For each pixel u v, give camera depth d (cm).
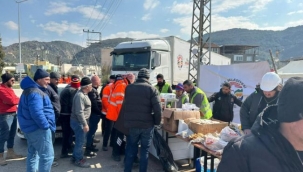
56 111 408
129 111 354
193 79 1182
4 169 403
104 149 511
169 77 967
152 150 452
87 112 416
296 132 89
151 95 350
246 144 95
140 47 881
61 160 445
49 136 310
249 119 327
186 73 1105
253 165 89
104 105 505
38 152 306
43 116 296
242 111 336
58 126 500
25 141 565
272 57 550
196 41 1233
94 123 472
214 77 678
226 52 5925
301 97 87
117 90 443
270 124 94
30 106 291
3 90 418
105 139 510
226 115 466
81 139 413
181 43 1057
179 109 396
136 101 350
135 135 354
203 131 337
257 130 97
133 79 461
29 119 298
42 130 302
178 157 423
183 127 363
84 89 408
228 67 643
